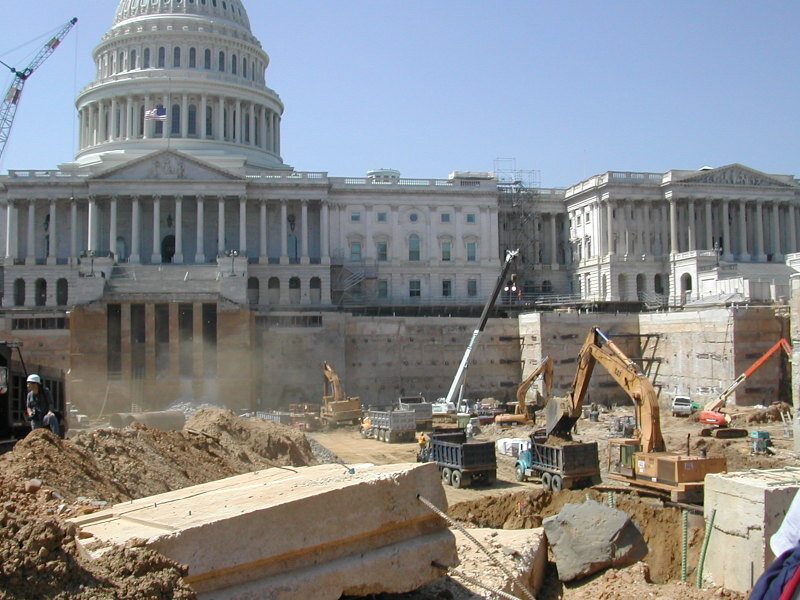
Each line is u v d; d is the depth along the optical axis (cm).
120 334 9494
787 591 630
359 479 1628
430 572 1658
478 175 13862
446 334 10556
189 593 1256
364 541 1598
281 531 1465
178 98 14438
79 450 2825
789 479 2209
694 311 9381
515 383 10606
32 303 12000
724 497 2219
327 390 9350
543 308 13138
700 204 13688
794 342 5788
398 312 13038
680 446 5912
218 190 12256
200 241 12131
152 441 3538
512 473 5103
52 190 12200
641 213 13488
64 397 4372
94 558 1270
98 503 2002
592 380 10094
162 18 14988
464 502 3566
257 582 1434
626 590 2238
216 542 1394
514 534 2486
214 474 3603
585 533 2461
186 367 9731
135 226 12112
